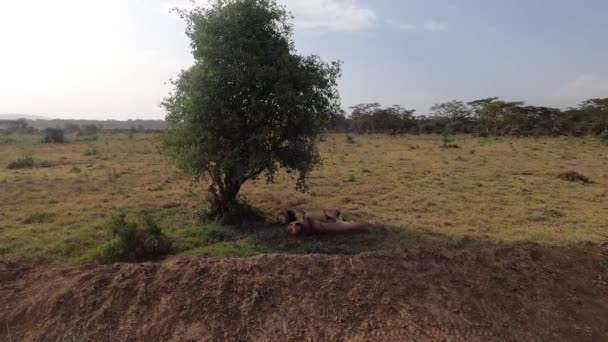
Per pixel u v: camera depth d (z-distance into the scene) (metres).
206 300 6.32
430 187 15.84
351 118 70.62
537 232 9.70
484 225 10.52
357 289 6.61
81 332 5.98
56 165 22.66
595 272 7.42
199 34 9.61
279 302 6.38
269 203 13.02
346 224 9.66
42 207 12.39
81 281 6.62
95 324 6.05
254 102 9.42
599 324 6.48
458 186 15.92
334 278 6.76
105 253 8.02
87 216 11.27
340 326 6.11
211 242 9.30
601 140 36.62
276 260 7.05
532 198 13.86
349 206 12.60
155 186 15.89
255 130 9.74
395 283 6.75
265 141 9.88
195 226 10.27
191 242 9.12
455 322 6.22
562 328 6.35
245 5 9.70
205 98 9.38
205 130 9.59
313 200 13.48
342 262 7.07
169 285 6.52
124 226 8.38
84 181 16.89
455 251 7.62
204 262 6.99
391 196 14.02
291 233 9.48
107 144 35.78
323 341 5.91
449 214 11.70
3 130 65.31
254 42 9.66
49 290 6.56
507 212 11.88
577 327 6.39
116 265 7.02
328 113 10.47
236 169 9.78
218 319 6.13
